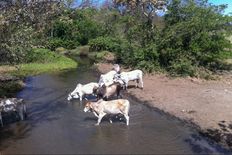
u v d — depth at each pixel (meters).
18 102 18.81
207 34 31.91
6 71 35.56
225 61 36.06
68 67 39.81
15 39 17.97
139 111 20.17
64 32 66.19
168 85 26.73
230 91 24.59
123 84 25.05
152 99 22.42
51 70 37.28
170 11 33.81
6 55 19.09
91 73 34.84
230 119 18.19
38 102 22.73
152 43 33.66
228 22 32.66
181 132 16.86
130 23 39.12
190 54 31.78
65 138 16.17
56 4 17.70
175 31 31.92
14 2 16.95
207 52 32.03
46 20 18.14
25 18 17.44
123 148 14.97
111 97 22.64
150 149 14.91
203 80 28.98
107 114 18.81
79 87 22.77
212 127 17.17
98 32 67.19
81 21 67.00
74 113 19.92
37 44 20.00
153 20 38.47
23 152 14.80
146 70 32.59
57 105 21.80
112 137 16.19
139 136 16.30
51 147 15.20
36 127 17.77
